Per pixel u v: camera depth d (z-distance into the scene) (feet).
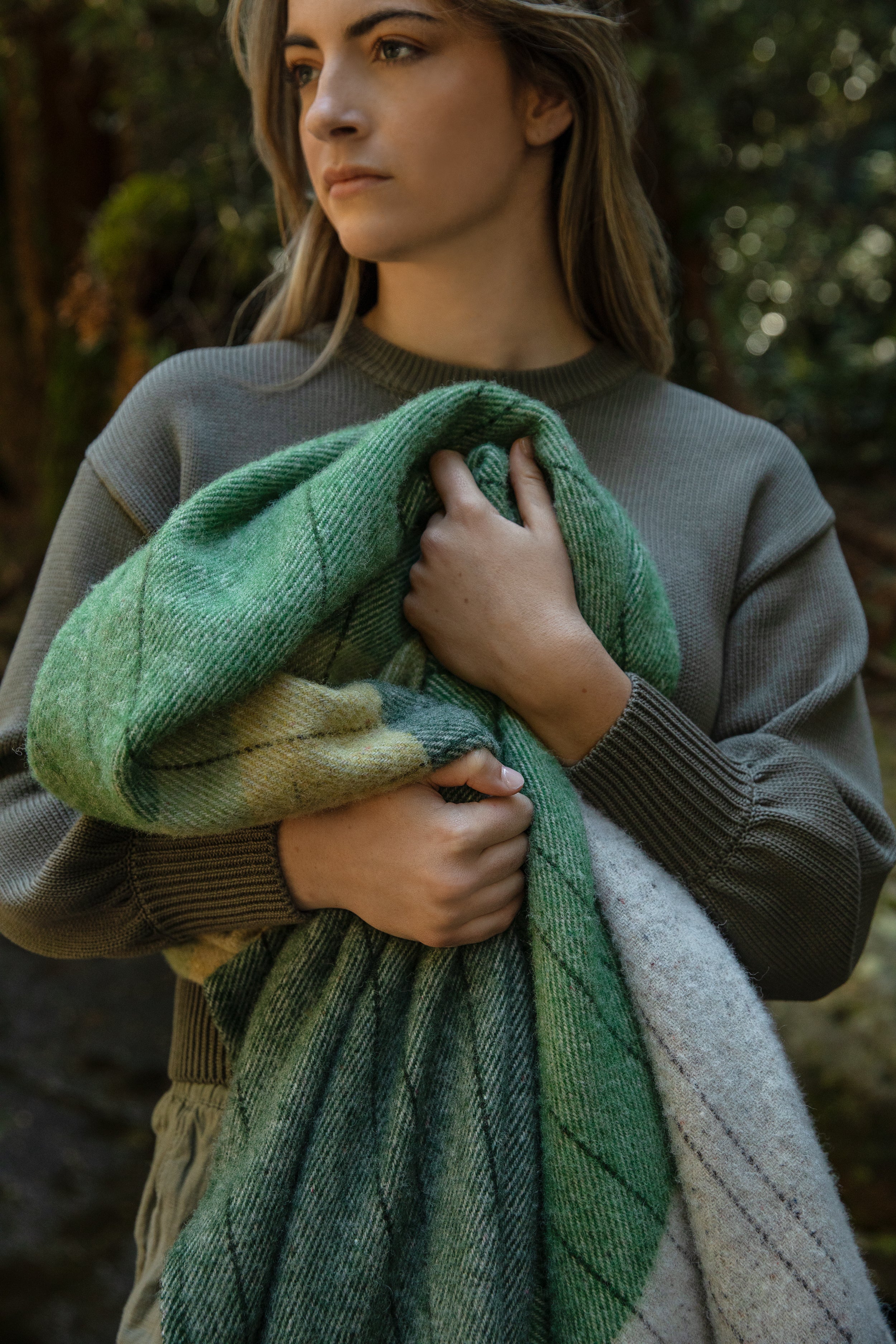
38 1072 10.43
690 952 3.10
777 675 3.97
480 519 3.38
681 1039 3.00
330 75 3.58
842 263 18.67
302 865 3.13
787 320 18.38
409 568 3.43
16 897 3.40
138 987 11.78
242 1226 2.83
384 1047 3.04
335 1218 2.86
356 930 3.13
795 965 3.67
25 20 12.78
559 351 4.29
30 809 3.55
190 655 2.75
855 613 4.18
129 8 10.55
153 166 12.03
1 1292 8.17
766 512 4.14
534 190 4.09
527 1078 3.01
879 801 4.01
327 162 3.66
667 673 3.50
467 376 3.99
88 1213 8.97
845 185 18.89
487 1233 2.80
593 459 4.08
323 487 3.05
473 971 3.07
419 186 3.64
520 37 3.71
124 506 3.67
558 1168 2.92
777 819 3.46
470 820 2.98
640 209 4.32
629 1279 2.87
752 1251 2.91
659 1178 2.97
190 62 11.10
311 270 4.27
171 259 11.74
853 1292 2.94
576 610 3.37
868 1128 7.53
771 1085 3.04
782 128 12.97
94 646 2.94
